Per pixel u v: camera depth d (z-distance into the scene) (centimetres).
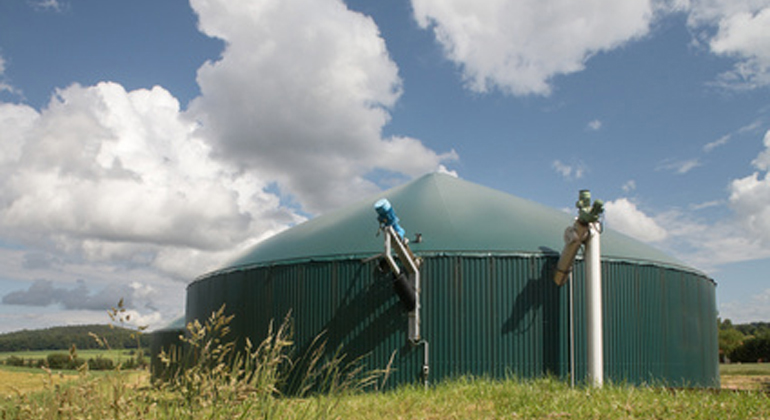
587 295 1519
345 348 1598
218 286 1970
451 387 1284
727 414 861
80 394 440
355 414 936
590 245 1523
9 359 4416
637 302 1691
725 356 6606
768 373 3644
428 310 1573
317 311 1652
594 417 886
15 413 437
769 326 13138
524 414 920
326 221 2002
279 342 582
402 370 1545
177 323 2705
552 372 1548
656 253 1900
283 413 593
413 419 932
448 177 2141
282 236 2041
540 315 1579
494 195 2055
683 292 1852
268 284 1764
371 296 1606
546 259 1612
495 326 1564
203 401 498
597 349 1495
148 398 477
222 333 514
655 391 1109
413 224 1742
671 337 1770
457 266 1591
